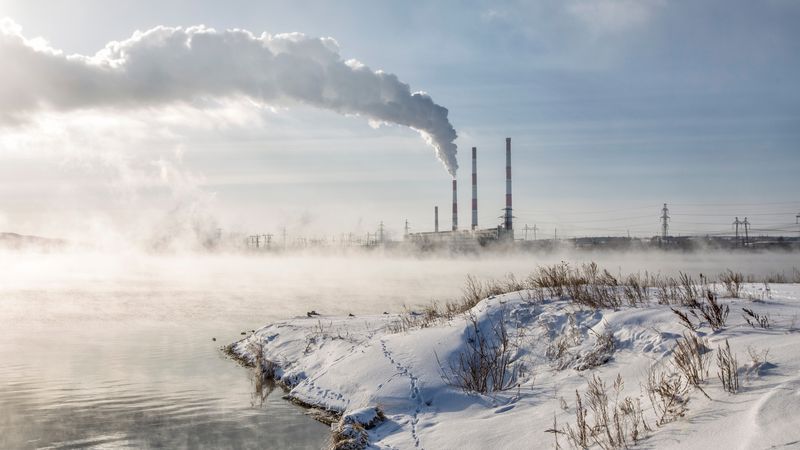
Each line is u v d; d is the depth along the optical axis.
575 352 10.20
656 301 11.85
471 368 10.44
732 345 7.99
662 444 5.73
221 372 15.05
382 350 12.55
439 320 14.51
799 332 8.10
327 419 10.51
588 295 12.47
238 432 10.02
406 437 8.45
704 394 6.61
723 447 5.15
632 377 8.45
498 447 7.35
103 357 17.25
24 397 12.48
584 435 6.62
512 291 15.04
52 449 9.27
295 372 13.58
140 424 10.52
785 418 5.24
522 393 9.37
